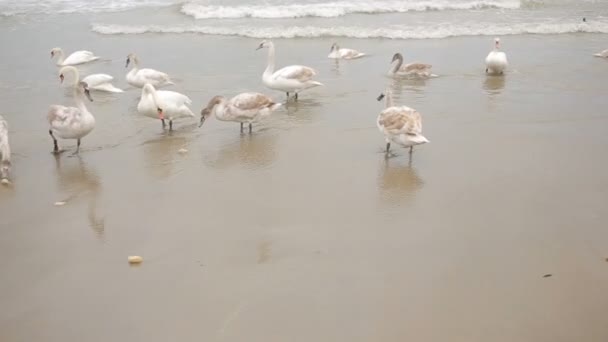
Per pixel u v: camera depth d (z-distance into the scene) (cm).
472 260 718
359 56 1903
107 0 2975
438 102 1398
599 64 1716
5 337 603
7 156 1027
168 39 2228
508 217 826
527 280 673
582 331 584
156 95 1241
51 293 675
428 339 579
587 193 892
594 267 696
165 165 1065
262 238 786
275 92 1551
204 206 889
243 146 1154
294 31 2270
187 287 678
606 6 2609
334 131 1221
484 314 614
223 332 600
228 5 2764
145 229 822
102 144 1188
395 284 671
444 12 2598
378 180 966
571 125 1205
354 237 781
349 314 621
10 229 834
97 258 748
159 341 591
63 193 954
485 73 1664
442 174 981
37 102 1476
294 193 927
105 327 614
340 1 2795
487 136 1155
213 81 1650
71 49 2092
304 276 693
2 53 2030
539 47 1966
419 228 802
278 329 601
